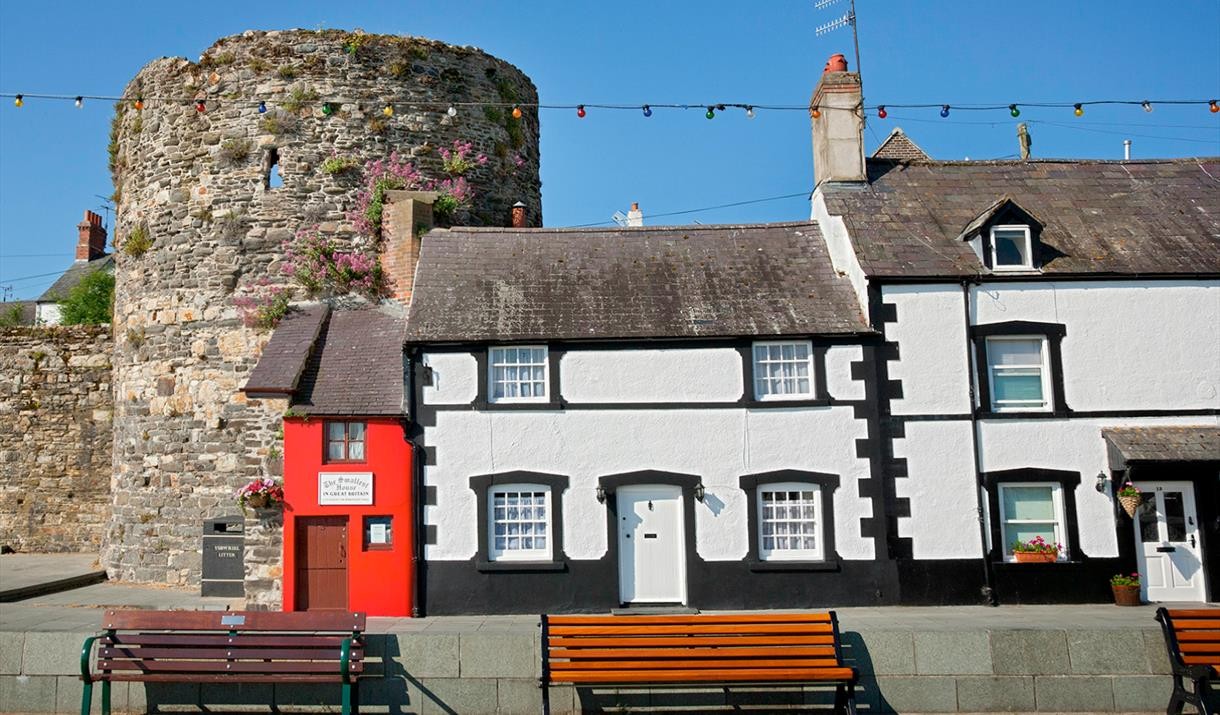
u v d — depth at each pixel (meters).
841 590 15.21
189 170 21.64
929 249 16.52
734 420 15.60
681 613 14.83
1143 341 15.84
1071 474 15.48
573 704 11.24
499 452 15.55
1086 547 15.38
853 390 15.67
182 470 20.56
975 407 15.59
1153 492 15.66
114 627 10.87
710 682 10.58
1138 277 15.91
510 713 11.22
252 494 17.69
